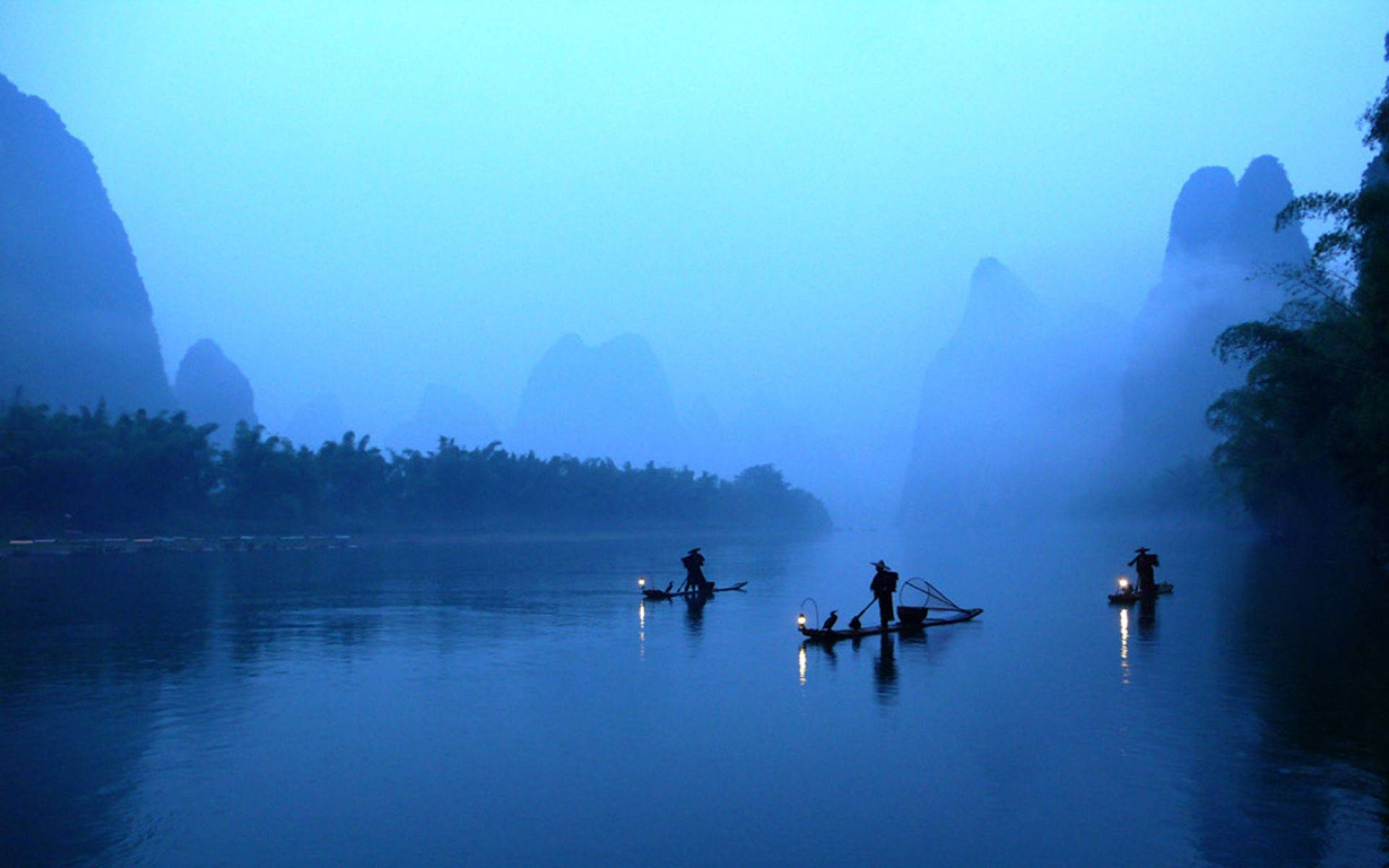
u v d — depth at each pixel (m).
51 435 72.69
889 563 56.72
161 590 35.72
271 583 38.91
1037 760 10.70
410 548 78.62
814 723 12.69
